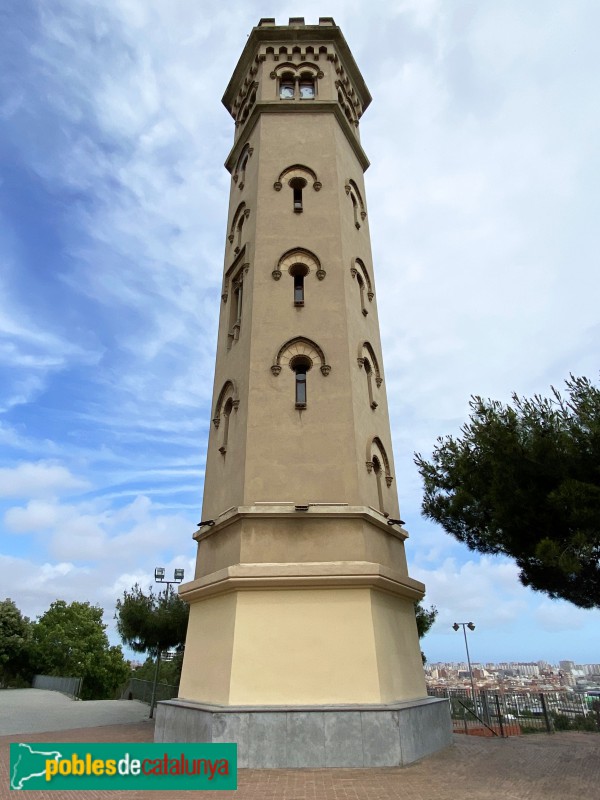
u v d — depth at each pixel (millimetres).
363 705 13695
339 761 12977
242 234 23250
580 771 12719
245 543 15906
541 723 21641
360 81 30641
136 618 28188
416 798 10086
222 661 14883
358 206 25141
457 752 15297
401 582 16859
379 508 18594
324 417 17969
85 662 66000
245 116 28297
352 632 14734
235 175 26812
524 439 13656
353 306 20891
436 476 17797
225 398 20438
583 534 11922
